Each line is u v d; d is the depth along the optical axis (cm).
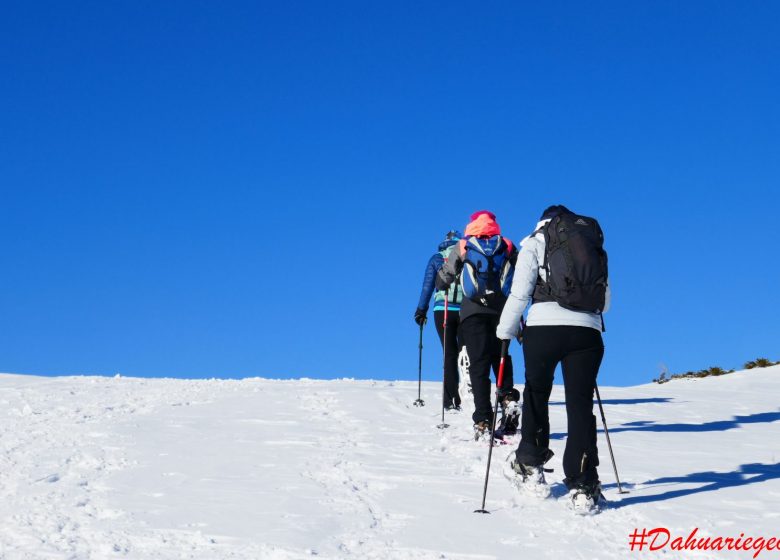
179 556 472
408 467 711
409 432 902
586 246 589
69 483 648
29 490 626
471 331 857
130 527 524
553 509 589
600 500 602
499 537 517
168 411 1044
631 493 633
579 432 583
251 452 768
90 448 789
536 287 611
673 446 831
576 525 548
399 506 585
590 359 592
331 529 522
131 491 620
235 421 963
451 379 1062
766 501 604
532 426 619
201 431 890
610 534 530
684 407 1174
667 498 615
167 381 1506
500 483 662
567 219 603
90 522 537
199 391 1282
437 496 616
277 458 739
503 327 618
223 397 1191
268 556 473
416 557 476
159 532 514
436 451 791
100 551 482
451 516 562
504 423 852
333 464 715
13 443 822
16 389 1311
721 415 1085
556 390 1402
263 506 574
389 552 482
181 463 720
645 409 1147
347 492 621
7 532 520
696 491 634
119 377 1591
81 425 924
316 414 1025
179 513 555
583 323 591
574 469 579
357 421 974
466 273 845
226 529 519
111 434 863
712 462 745
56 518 546
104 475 679
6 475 680
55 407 1088
